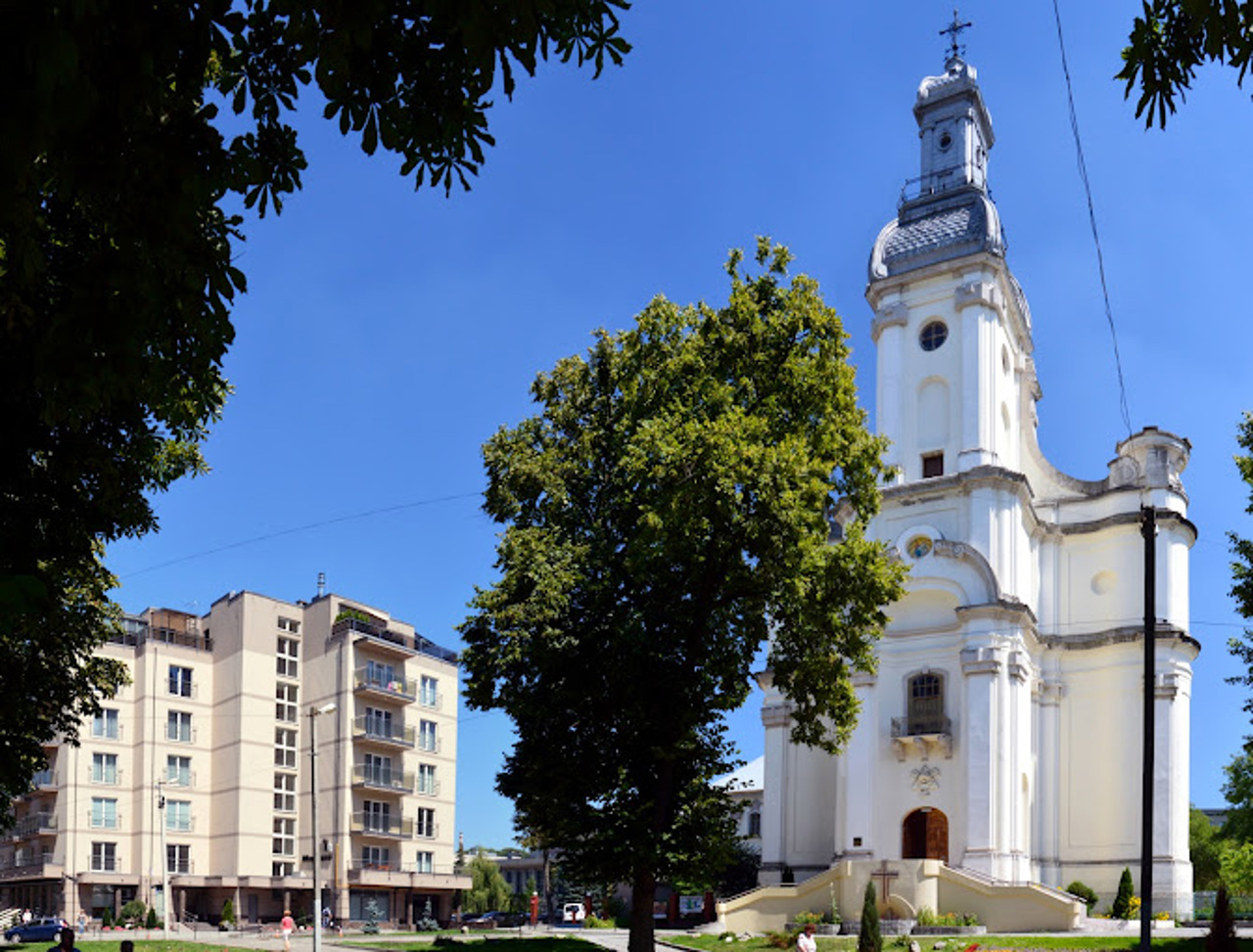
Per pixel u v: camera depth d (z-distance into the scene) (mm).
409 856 64500
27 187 5793
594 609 25484
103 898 57375
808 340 26984
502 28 6258
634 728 25562
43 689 16891
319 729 62438
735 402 26797
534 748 26531
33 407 9844
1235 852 73500
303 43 6387
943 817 46094
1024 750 45625
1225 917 27672
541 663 24984
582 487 27906
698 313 27641
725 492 23547
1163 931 39250
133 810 59094
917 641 47406
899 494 48844
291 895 61094
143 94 5762
